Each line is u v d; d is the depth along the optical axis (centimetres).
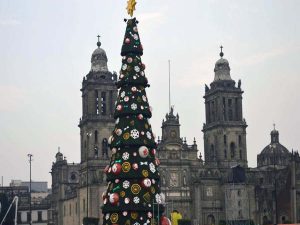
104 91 17550
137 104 6538
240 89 18838
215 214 17912
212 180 18088
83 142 17825
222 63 19112
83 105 18075
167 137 17900
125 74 6650
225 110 18712
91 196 16900
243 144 18625
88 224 15562
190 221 16550
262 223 18488
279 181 19050
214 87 18962
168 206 17525
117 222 6262
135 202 6247
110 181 6462
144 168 6359
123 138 6425
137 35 6794
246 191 17912
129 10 6875
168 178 17725
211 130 18950
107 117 17425
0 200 12962
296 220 18175
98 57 17800
